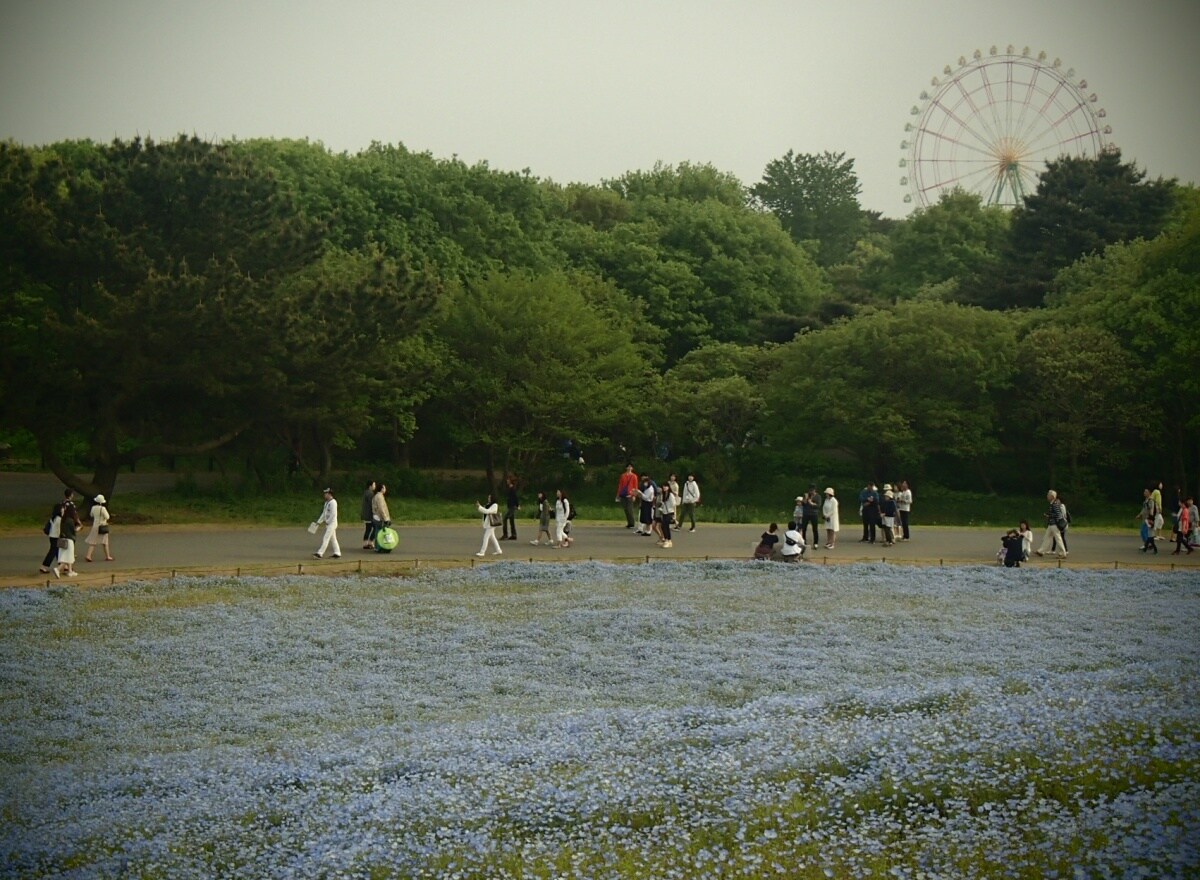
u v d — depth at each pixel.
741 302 82.81
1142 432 60.16
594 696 20.92
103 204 45.84
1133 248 69.00
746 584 32.28
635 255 81.31
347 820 13.01
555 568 34.22
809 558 37.72
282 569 33.69
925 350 60.72
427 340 62.25
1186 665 19.77
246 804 14.02
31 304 45.91
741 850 11.46
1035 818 11.75
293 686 21.97
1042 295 77.00
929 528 49.31
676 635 25.98
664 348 79.69
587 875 11.15
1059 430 59.78
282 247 48.56
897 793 12.70
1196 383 55.03
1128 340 61.59
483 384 61.28
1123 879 9.96
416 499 60.09
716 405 64.50
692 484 45.91
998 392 63.31
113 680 22.20
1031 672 20.88
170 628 26.42
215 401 48.16
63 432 46.81
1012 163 92.31
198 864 12.17
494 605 29.33
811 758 14.03
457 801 13.26
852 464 70.00
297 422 54.22
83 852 12.73
